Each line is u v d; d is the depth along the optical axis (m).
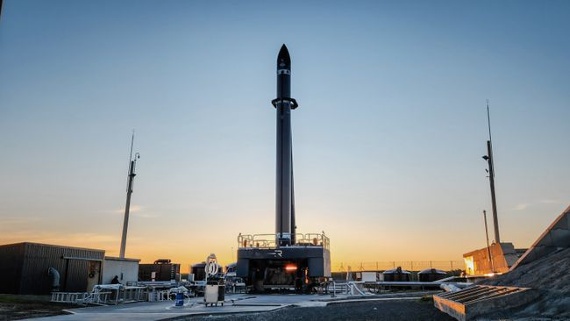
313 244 46.19
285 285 45.72
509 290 16.81
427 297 25.80
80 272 38.91
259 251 44.12
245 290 47.22
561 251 21.12
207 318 21.42
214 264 29.33
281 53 52.22
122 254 52.28
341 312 22.41
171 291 37.09
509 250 40.62
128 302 33.03
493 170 49.91
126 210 53.50
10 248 35.22
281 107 50.31
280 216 47.41
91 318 20.52
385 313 21.12
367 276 63.22
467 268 59.53
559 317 13.58
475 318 15.46
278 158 49.03
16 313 23.08
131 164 54.94
